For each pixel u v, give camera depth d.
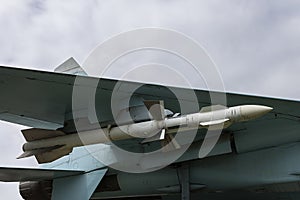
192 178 11.01
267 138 10.00
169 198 12.02
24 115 10.25
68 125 10.24
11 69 8.41
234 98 9.08
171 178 11.27
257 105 8.69
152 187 11.57
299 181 9.82
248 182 10.40
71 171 12.01
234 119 8.52
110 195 12.29
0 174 11.66
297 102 8.94
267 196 11.05
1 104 9.80
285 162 9.93
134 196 12.12
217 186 10.88
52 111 10.05
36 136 10.33
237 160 10.51
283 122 9.66
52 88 9.16
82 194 11.96
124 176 11.80
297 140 9.85
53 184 12.51
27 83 8.94
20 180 12.36
